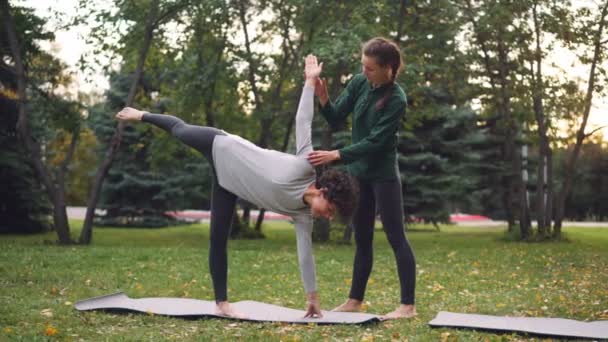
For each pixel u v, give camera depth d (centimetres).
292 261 1050
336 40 1364
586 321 525
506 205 2367
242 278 823
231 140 459
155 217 2512
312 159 444
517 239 1814
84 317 483
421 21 1603
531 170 2395
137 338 414
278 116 1769
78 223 2547
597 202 3472
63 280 724
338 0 1495
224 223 481
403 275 520
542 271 962
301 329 450
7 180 1914
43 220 2025
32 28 1521
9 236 1883
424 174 2156
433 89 2134
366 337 429
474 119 2228
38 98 1568
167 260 1002
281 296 674
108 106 2384
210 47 1669
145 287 702
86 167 3384
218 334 432
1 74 1770
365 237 534
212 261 487
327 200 436
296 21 1584
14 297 587
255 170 448
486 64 1784
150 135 2319
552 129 1802
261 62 1678
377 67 485
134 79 1460
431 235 2175
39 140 1986
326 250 1334
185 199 2580
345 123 1755
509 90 1761
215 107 1811
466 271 952
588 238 1923
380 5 1409
